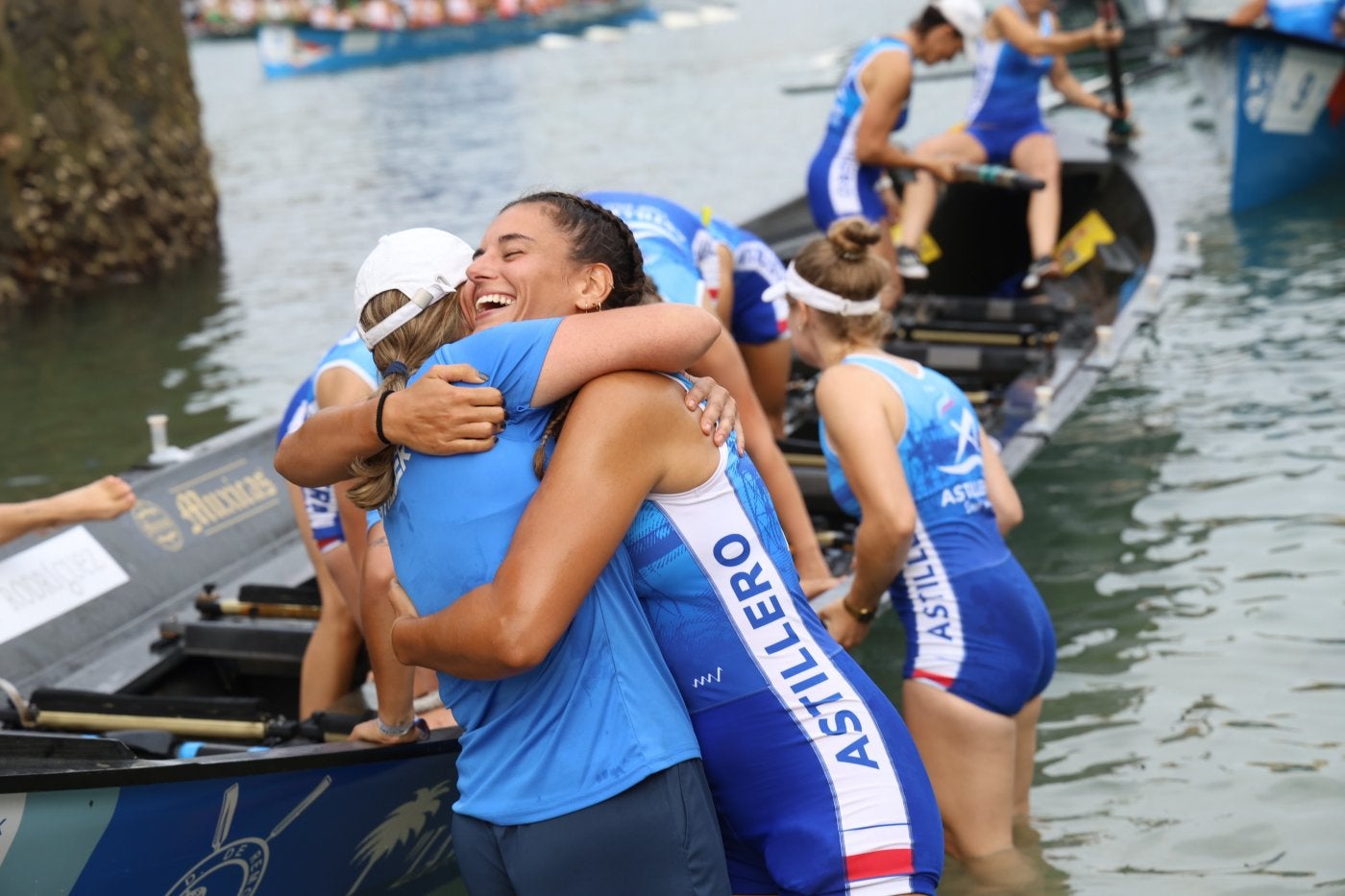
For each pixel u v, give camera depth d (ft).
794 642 7.06
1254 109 30.71
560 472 6.30
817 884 6.91
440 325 6.77
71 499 10.99
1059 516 16.62
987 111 23.48
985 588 9.94
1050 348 18.74
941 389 10.18
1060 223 25.61
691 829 6.53
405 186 45.50
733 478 6.92
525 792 6.53
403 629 6.66
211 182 37.93
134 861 7.98
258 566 14.75
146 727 10.31
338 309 30.50
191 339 28.76
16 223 32.50
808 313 10.40
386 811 9.32
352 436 6.60
